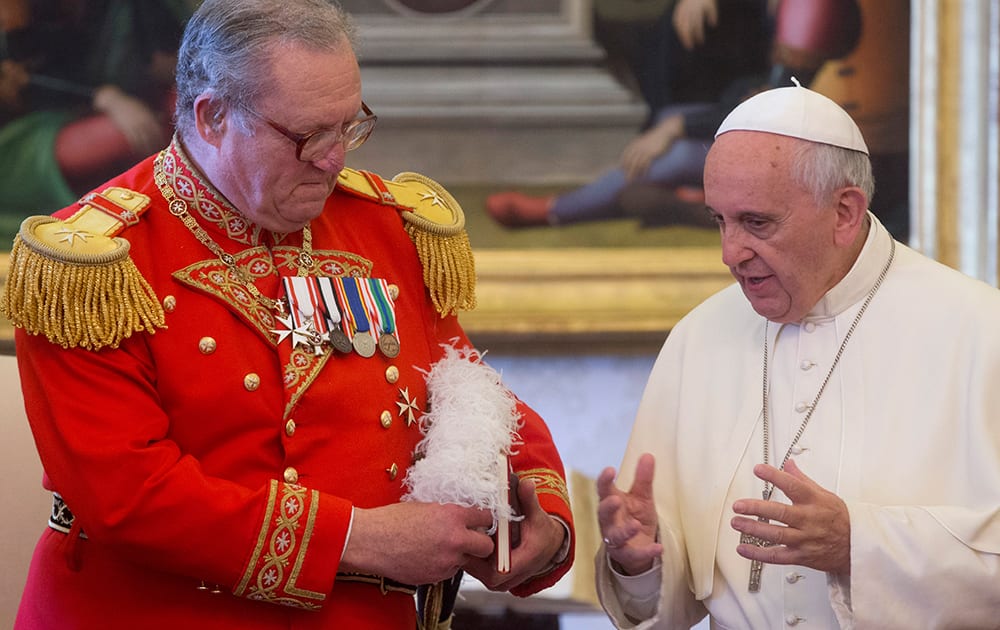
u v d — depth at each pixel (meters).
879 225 5.72
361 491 4.88
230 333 4.81
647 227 9.98
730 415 5.68
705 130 9.93
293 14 4.68
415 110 9.94
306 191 4.77
